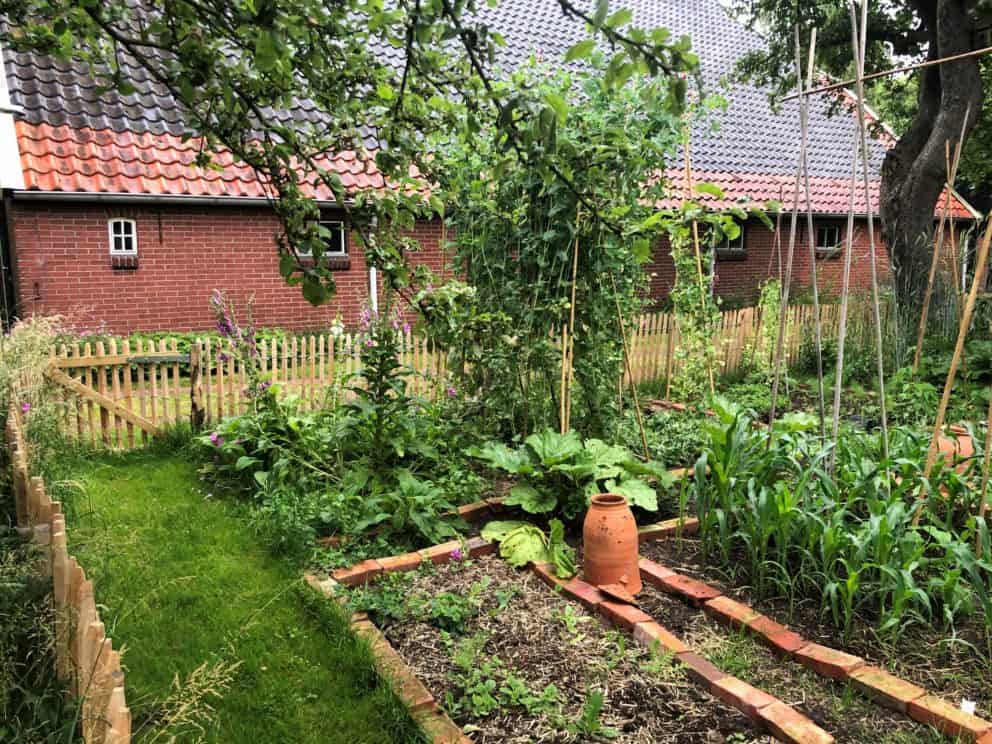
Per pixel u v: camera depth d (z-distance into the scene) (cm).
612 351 600
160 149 1122
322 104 309
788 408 824
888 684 292
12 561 289
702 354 802
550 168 231
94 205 1072
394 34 322
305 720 285
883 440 413
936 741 265
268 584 396
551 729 277
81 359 628
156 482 563
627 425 636
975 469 429
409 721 278
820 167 1814
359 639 331
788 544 382
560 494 483
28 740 235
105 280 1095
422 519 446
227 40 275
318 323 1272
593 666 317
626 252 557
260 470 548
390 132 292
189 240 1154
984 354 874
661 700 294
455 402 625
